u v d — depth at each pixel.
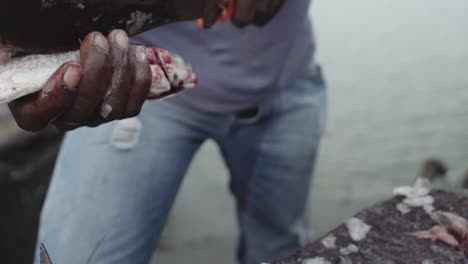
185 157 1.79
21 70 0.95
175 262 2.87
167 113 1.70
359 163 3.73
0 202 2.97
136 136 1.63
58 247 1.50
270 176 2.20
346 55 6.20
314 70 2.22
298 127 2.15
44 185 3.25
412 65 5.65
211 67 1.78
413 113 4.41
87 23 0.98
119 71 0.97
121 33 0.97
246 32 1.75
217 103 1.84
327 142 4.07
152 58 1.10
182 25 1.71
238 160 2.21
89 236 1.51
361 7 8.66
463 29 6.83
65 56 0.99
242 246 2.51
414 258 1.15
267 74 1.92
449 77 5.20
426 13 7.88
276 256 2.39
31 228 2.99
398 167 3.62
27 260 2.82
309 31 2.12
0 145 3.13
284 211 2.28
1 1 0.86
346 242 1.21
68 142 1.67
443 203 1.31
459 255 1.15
